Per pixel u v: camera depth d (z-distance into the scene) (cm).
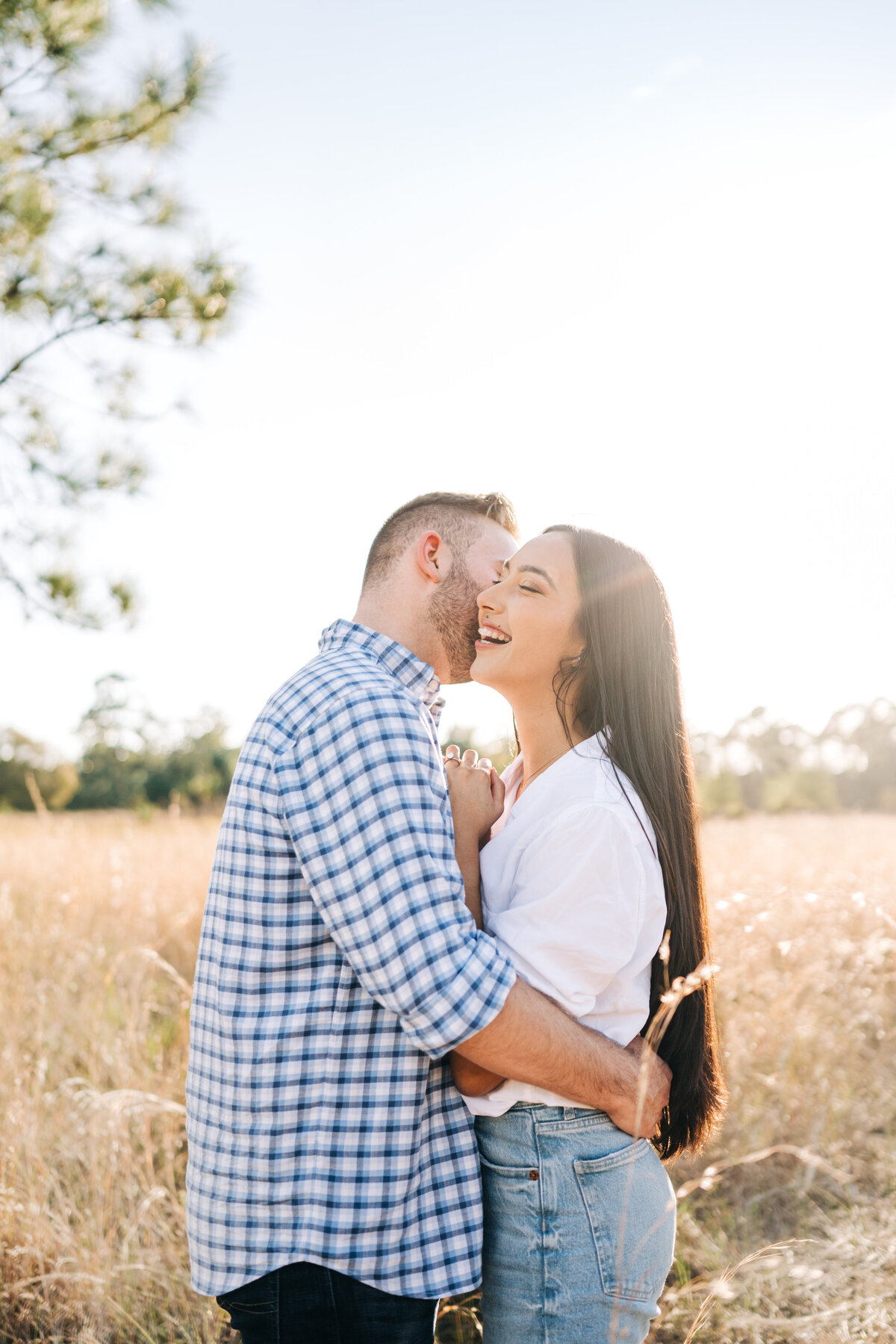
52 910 488
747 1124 294
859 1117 296
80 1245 233
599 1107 147
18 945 431
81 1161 270
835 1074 313
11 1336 219
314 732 144
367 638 169
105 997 369
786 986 333
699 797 176
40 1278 220
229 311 492
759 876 450
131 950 384
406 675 168
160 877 587
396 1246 139
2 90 456
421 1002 131
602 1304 146
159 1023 376
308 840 139
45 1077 309
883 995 355
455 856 155
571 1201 147
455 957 132
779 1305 217
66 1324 223
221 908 148
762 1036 321
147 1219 238
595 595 169
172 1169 272
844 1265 223
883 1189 266
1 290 467
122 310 478
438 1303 150
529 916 148
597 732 170
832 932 354
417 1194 143
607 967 148
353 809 137
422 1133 145
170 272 482
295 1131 139
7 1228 236
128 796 2036
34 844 741
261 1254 138
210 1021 146
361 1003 142
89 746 2116
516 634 170
